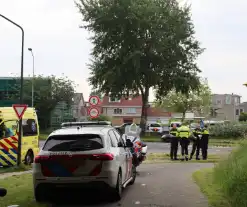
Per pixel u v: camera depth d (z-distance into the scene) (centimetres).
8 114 1845
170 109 6625
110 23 4378
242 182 794
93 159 859
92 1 4466
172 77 4456
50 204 865
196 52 4572
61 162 862
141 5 4369
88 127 984
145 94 4675
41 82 5378
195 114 7038
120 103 7956
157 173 1441
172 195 949
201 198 901
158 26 4416
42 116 5428
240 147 1204
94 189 858
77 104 7756
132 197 939
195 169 1565
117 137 1045
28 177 1349
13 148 1822
